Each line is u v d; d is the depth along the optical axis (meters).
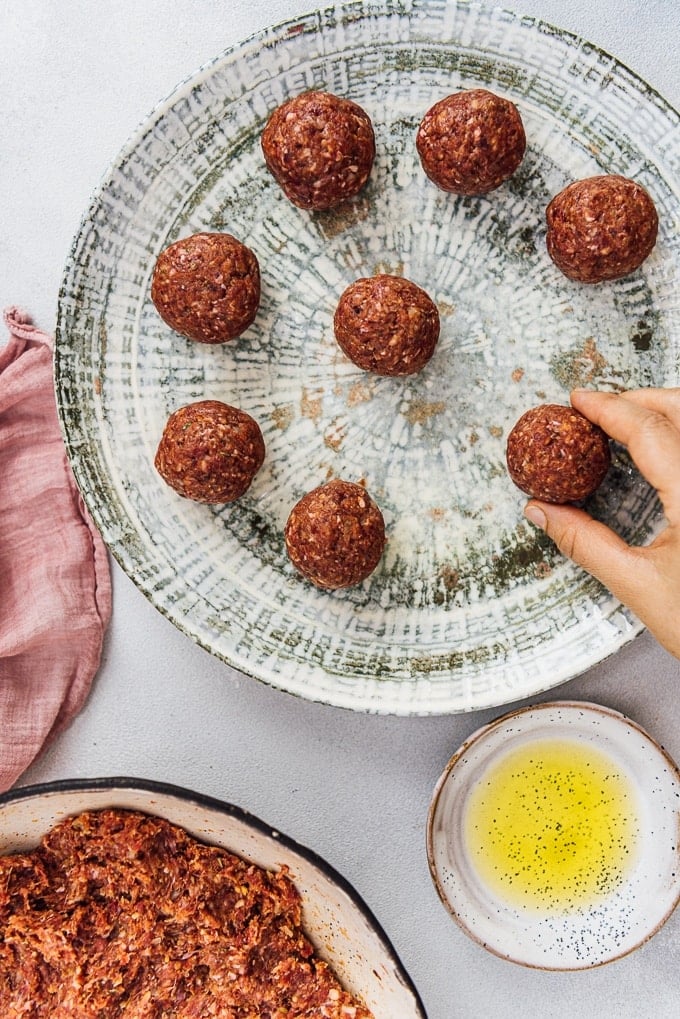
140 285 0.55
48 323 0.58
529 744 0.58
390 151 0.55
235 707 0.59
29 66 0.58
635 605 0.52
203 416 0.53
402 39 0.53
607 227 0.52
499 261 0.55
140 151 0.54
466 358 0.55
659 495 0.53
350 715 0.58
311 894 0.56
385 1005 0.55
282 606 0.56
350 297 0.52
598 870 0.59
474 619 0.56
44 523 0.58
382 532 0.54
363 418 0.56
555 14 0.57
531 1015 0.59
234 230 0.55
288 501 0.56
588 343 0.55
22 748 0.58
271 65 0.53
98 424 0.55
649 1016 0.59
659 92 0.54
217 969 0.56
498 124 0.52
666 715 0.58
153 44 0.57
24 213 0.58
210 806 0.53
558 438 0.53
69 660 0.58
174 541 0.55
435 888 0.56
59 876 0.57
